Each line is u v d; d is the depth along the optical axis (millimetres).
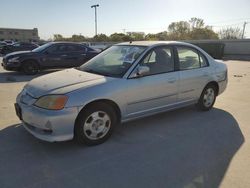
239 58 26812
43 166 3396
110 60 4805
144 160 3600
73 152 3783
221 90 6051
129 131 4617
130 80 4238
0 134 4363
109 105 4078
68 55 12227
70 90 3711
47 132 3635
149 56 4578
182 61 5148
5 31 105312
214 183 3082
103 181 3086
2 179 3094
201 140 4289
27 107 3783
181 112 5742
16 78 10539
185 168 3402
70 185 3000
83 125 3811
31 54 11484
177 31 77750
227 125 5004
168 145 4078
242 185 3055
